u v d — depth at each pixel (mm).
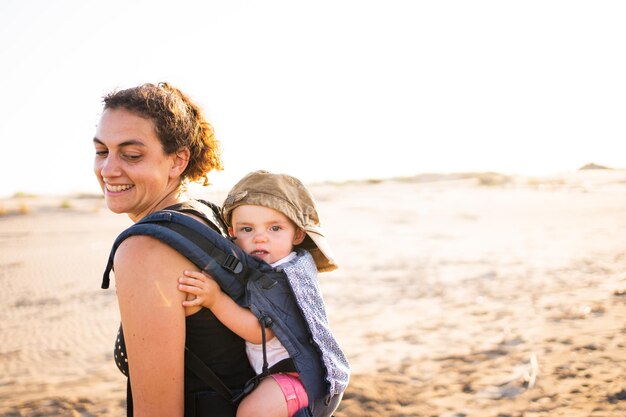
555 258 14430
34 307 12398
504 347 7148
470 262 14969
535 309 9086
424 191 50906
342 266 15516
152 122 1941
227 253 1886
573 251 15359
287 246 2215
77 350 9133
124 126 1913
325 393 2000
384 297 11398
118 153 1924
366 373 6539
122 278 1758
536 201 35094
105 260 18641
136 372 1759
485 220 26281
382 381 6188
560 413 4969
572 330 7516
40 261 18859
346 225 27094
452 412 5254
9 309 12312
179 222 1842
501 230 22047
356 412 5328
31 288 14500
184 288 1765
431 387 5953
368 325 9172
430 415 5227
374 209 35438
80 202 52438
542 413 5012
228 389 1902
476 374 6219
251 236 2193
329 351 2061
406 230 24062
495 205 33781
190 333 1872
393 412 5336
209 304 1821
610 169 71188
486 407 5297
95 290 13883
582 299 9391
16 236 26891
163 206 2043
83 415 6078
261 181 2244
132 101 1938
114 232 27797
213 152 2248
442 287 11930
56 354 8961
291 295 2008
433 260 15773
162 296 1743
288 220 2238
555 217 25594
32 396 6828
